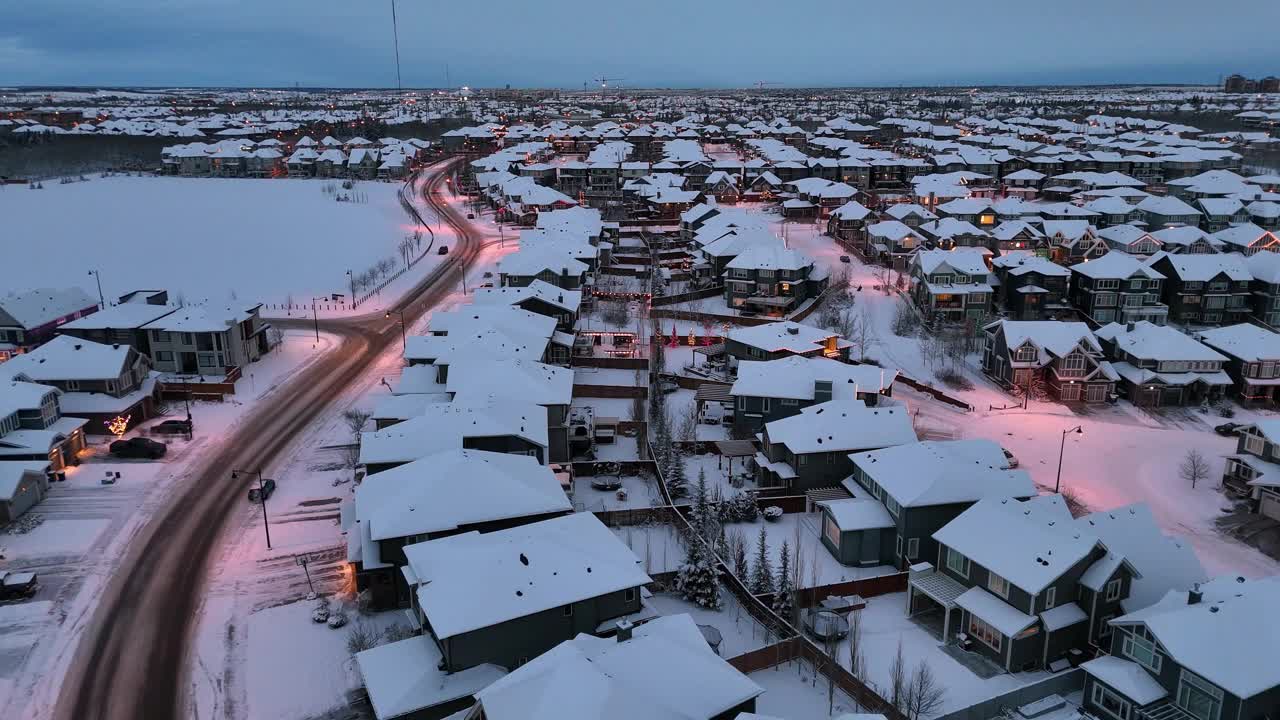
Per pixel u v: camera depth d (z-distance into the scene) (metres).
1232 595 40.97
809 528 58.69
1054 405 82.12
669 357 92.75
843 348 85.88
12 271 135.75
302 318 109.25
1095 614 44.09
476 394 64.38
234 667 43.91
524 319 83.88
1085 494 63.41
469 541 44.38
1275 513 59.66
